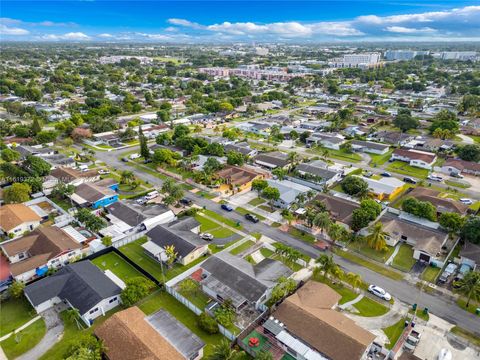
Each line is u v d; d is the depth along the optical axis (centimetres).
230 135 17450
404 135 17688
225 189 12212
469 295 6606
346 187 11388
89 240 8894
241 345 5909
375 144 16225
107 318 6569
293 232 9512
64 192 10981
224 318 6238
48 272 7612
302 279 7631
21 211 9775
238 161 13825
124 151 16525
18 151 15025
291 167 13725
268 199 11131
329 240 9112
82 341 5494
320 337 5703
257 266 7650
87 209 9881
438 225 9456
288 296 6850
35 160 12562
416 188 11769
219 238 9212
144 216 9775
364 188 11156
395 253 8562
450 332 6244
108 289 6862
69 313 6269
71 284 6994
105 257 8469
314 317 6016
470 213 10306
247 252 8638
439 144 16175
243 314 6588
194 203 11181
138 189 12188
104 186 11750
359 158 15412
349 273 7131
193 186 12438
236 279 7100
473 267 7806
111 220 9875
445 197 11500
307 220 9744
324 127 19475
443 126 18175
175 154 14562
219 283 7094
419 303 6938
